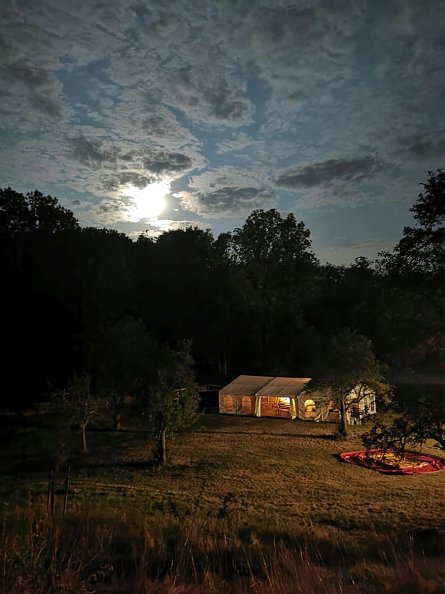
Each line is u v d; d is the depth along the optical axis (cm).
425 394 1335
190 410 2262
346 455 2414
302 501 1648
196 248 5872
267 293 5569
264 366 5450
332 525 1329
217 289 5581
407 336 1370
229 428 3156
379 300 4912
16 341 2925
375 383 2802
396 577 464
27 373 2944
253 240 6309
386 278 1413
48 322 3061
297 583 414
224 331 5500
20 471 1978
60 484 1736
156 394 2186
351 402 2905
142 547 609
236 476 2012
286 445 2648
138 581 432
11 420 2959
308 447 2602
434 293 1320
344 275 6156
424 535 991
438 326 1328
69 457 2283
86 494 1580
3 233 5109
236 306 5403
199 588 418
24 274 3231
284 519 1324
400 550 705
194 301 5659
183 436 2781
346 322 5456
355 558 661
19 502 1148
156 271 5719
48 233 5053
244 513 1361
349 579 465
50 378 3011
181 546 589
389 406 1479
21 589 376
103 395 2648
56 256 4766
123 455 2367
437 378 1385
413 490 1825
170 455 2223
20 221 5503
